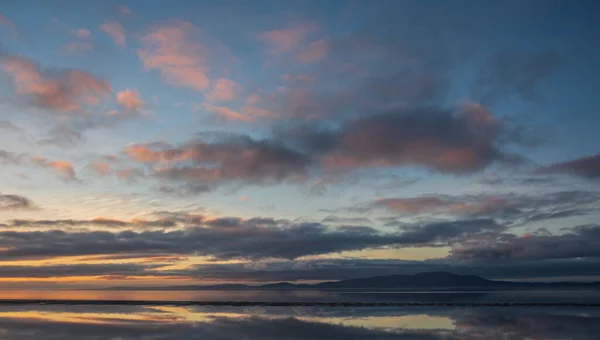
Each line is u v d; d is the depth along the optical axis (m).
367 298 122.50
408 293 173.62
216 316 58.91
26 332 43.06
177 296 150.00
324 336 39.84
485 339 38.47
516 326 46.81
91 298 126.75
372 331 43.06
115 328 45.78
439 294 156.88
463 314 61.16
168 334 41.28
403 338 38.78
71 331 43.59
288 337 39.34
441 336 39.84
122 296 147.75
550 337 39.31
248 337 39.34
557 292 180.00
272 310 69.75
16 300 105.31
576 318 55.34
